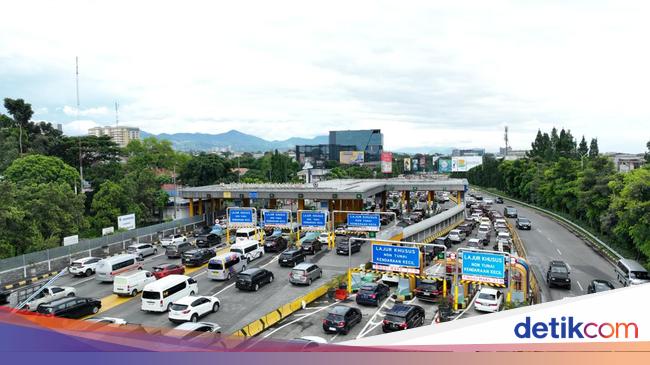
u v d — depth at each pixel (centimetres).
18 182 5459
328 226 5419
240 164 14975
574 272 3806
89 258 3841
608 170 5516
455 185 6869
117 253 4553
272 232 5659
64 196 4684
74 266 3719
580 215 6512
